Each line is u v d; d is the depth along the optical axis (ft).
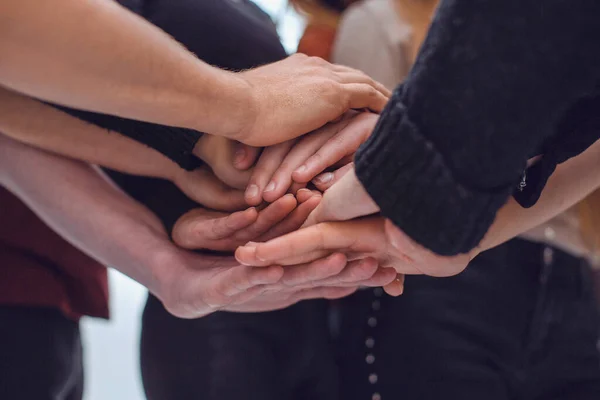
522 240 3.64
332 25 4.45
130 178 3.50
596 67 2.46
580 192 3.08
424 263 2.71
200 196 3.25
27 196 3.36
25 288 3.46
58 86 2.51
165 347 3.70
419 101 2.47
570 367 3.62
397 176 2.51
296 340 3.68
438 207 2.48
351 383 3.71
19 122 3.18
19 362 3.40
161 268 3.15
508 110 2.43
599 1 2.37
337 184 2.75
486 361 3.60
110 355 8.29
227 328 3.63
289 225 2.96
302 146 3.09
